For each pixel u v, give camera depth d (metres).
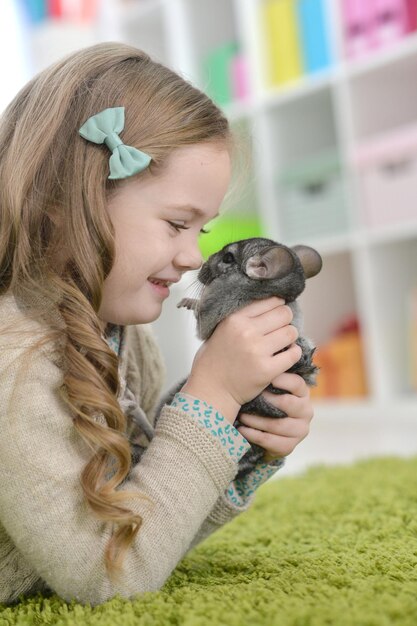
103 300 1.13
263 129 3.91
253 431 1.12
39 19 4.54
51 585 1.01
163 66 1.25
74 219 1.10
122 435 1.04
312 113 4.06
